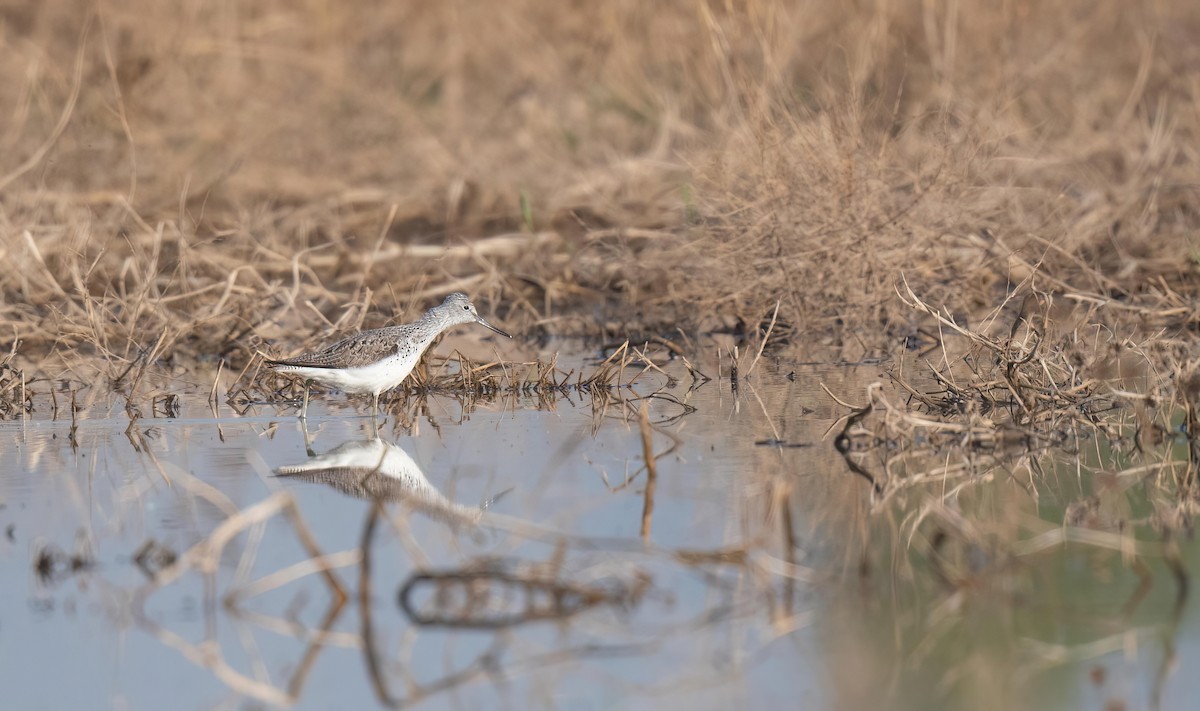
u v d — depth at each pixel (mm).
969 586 11648
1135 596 11453
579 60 34656
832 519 13352
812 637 10828
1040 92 30141
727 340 23656
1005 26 29719
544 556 12336
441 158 30484
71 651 10727
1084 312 22203
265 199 29016
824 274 23078
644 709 9742
